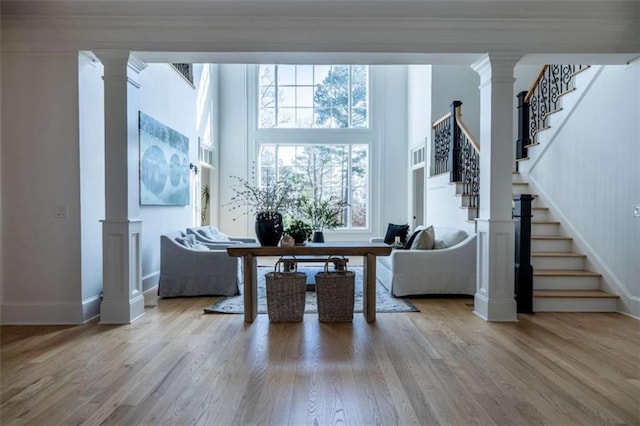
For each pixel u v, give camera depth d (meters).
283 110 9.97
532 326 3.83
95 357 3.02
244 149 9.80
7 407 2.27
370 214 9.98
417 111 9.03
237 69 9.77
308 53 3.98
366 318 4.03
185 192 6.77
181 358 3.00
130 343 3.32
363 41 3.91
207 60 4.18
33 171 3.85
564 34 3.89
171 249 5.02
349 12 3.84
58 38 3.79
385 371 2.77
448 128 7.10
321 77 10.00
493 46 3.91
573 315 4.22
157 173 5.58
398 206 9.98
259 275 6.51
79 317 3.87
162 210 5.91
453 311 4.39
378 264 6.23
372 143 9.95
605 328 3.76
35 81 3.82
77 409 2.24
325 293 3.95
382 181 9.95
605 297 4.36
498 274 4.01
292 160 9.92
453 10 3.82
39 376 2.68
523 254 4.32
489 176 4.02
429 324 3.89
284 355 3.07
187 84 7.06
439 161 7.61
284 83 9.97
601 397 2.40
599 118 4.58
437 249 5.27
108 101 3.87
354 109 10.05
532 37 3.90
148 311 4.36
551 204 5.46
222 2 3.73
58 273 3.88
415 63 4.27
